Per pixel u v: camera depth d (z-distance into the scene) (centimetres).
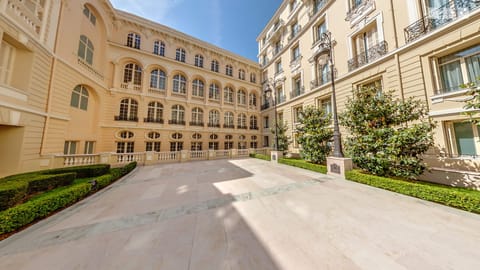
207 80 1958
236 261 239
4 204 363
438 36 639
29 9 696
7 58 643
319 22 1320
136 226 338
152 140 1570
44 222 351
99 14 1224
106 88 1348
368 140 611
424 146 525
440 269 220
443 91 643
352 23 1026
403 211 390
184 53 1877
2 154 650
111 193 558
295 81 1623
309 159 980
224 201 473
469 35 564
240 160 1443
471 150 575
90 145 1217
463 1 585
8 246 271
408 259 238
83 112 1121
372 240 283
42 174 603
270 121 2039
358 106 673
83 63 1070
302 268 225
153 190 588
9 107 613
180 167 1091
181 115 1788
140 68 1590
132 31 1559
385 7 844
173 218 372
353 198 480
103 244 279
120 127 1416
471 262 229
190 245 275
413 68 713
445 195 411
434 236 290
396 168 561
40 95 753
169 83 1703
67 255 252
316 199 477
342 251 257
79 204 457
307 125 1021
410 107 581
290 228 325
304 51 1458
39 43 733
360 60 978
